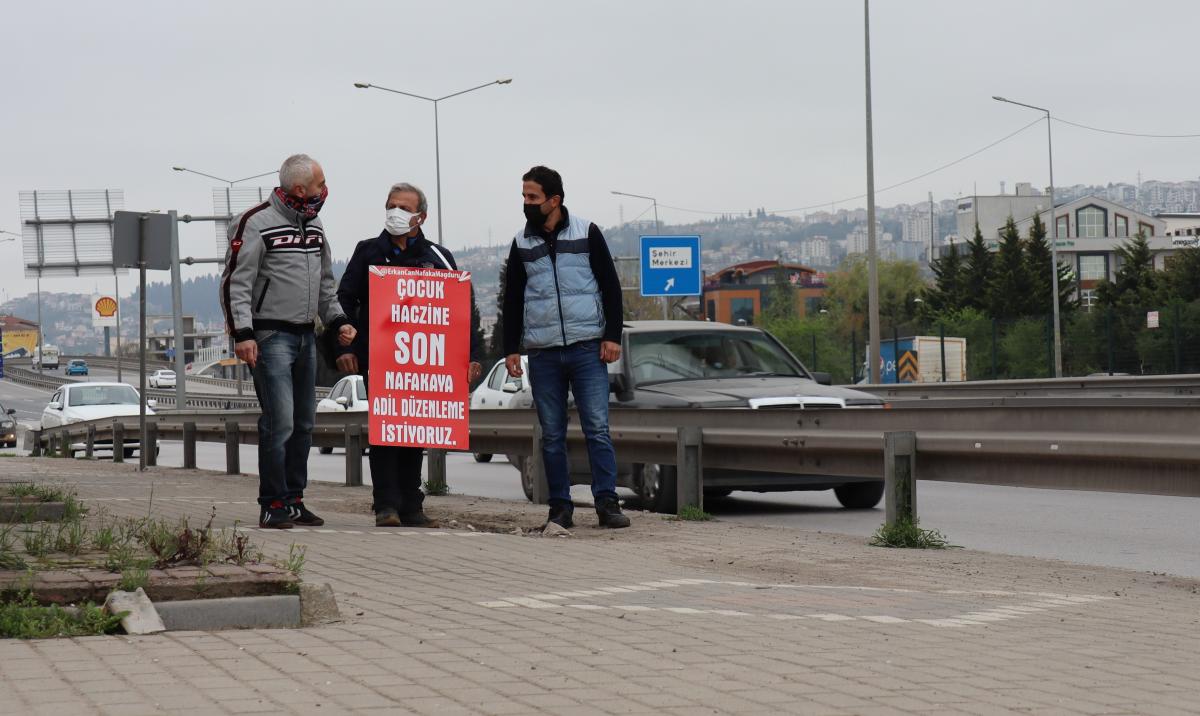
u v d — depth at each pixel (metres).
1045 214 135.62
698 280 41.53
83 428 26.52
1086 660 5.00
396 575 7.14
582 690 4.31
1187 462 7.65
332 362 9.98
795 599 6.55
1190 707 4.20
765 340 14.55
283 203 9.34
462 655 4.87
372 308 9.88
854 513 13.20
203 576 5.53
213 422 19.22
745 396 12.98
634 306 79.75
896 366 46.75
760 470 10.89
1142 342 41.03
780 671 4.66
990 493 15.52
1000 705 4.18
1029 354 44.38
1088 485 8.28
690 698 4.21
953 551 9.00
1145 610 6.44
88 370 149.25
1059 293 89.44
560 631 5.43
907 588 7.14
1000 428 8.88
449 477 19.97
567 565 7.79
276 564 6.00
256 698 4.10
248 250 9.24
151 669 4.50
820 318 129.38
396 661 4.73
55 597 5.28
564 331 9.85
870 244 37.59
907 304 121.56
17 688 4.18
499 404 22.11
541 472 13.19
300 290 9.39
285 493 9.52
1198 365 39.47
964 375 46.81
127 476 17.84
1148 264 85.81
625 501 14.11
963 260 98.56
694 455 11.30
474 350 10.22
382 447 10.07
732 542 9.25
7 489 10.37
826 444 10.18
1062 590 7.16
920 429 9.51
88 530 7.45
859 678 4.57
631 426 12.27
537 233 9.90
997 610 6.30
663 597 6.54
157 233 18.70
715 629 5.55
